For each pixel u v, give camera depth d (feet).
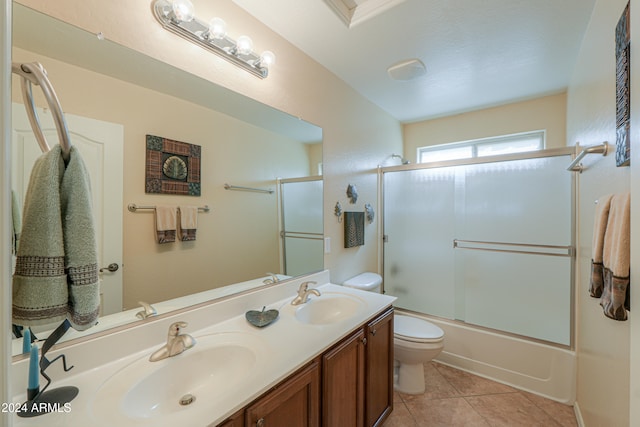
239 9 4.79
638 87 2.00
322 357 3.81
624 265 2.96
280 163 5.73
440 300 8.50
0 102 1.38
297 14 5.03
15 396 2.64
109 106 3.41
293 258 6.06
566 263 6.64
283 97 5.69
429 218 8.70
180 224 4.19
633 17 2.15
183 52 4.08
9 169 1.44
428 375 7.55
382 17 5.10
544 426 5.69
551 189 6.84
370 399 4.98
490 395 6.70
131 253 3.66
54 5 2.96
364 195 8.58
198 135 4.37
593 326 4.91
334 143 7.18
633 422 2.01
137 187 3.71
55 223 2.34
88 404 2.62
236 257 4.96
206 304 4.27
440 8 4.89
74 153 2.44
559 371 6.49
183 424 2.41
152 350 3.54
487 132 9.61
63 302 2.37
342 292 6.16
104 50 3.34
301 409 3.47
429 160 11.09
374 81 7.58
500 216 7.53
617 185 3.51
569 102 7.64
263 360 3.38
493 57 6.44
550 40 5.77
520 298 7.25
